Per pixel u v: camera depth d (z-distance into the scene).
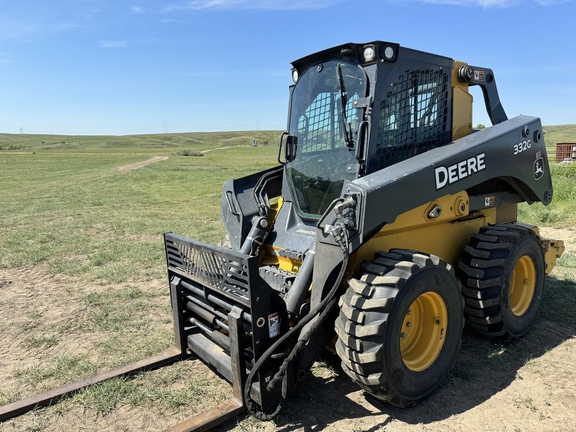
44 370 3.92
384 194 3.06
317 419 3.15
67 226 10.85
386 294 2.95
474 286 3.90
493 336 4.13
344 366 3.12
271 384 2.97
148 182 23.53
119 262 7.45
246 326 3.16
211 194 17.70
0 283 6.43
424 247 3.78
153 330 4.72
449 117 4.07
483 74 4.41
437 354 3.37
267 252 4.09
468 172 3.69
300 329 3.19
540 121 4.60
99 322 4.93
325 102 3.79
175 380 3.66
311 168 3.92
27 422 3.18
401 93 3.62
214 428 3.07
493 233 4.05
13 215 12.80
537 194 4.59
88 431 3.09
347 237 2.94
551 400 3.33
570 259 6.74
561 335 4.39
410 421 3.11
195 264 3.56
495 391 3.46
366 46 3.42
